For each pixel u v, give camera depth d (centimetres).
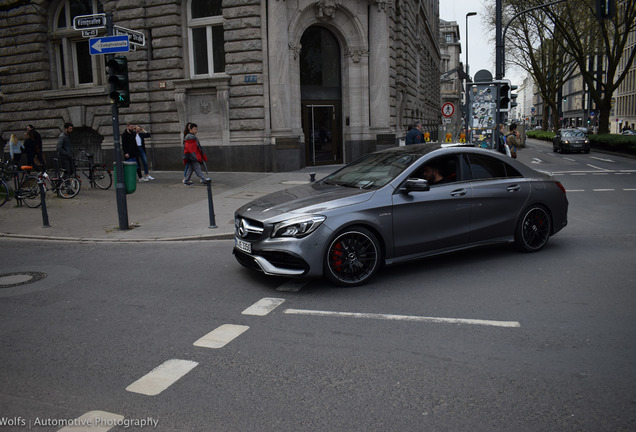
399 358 420
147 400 361
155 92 2036
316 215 591
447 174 688
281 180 1694
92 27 984
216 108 1970
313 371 400
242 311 545
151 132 2062
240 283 650
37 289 649
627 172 1916
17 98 2298
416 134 1850
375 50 2161
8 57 2297
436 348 438
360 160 759
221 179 1744
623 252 754
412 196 644
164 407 350
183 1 1994
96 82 2208
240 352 440
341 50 2173
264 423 328
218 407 349
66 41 2250
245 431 319
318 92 2156
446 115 2742
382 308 540
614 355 417
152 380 391
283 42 1900
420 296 576
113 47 980
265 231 599
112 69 997
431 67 5044
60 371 411
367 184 661
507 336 460
